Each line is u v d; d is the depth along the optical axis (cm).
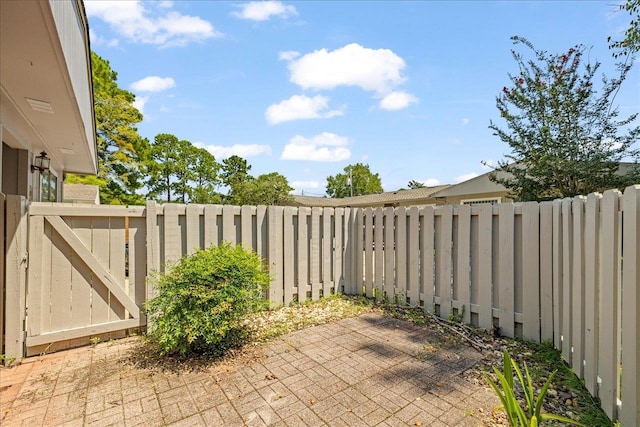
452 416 203
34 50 270
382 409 212
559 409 208
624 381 178
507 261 350
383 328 371
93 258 322
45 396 226
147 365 275
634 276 170
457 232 398
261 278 328
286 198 2638
